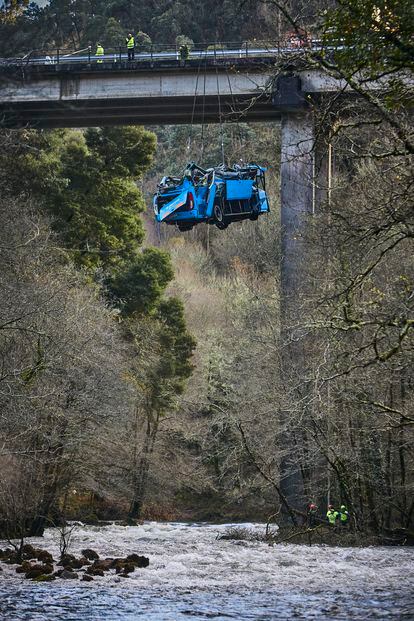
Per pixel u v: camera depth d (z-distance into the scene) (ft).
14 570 118.73
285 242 245.24
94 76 279.28
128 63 277.64
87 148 350.84
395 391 183.32
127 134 353.31
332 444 186.60
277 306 283.18
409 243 144.36
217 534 224.94
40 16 175.11
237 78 266.57
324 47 99.55
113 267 353.31
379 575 124.77
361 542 192.95
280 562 145.59
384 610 85.51
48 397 187.32
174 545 182.80
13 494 169.37
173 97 278.46
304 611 84.99
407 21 87.86
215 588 104.99
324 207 129.59
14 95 277.23
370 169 125.29
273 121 289.53
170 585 107.04
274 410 210.59
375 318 111.75
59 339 189.98
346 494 193.36
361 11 88.69
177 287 453.58
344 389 163.94
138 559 130.41
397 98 94.89
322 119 106.11
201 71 272.72
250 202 246.06
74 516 293.43
